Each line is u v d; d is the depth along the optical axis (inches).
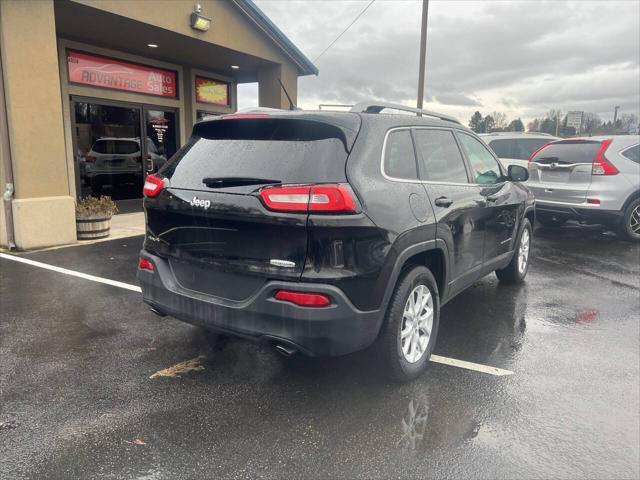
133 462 103.1
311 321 111.0
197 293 128.1
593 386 137.7
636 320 190.7
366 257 115.7
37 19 277.6
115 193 433.1
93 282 225.5
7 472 99.3
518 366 149.6
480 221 174.4
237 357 152.1
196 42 388.2
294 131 124.3
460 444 110.7
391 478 99.8
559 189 346.3
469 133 185.6
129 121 434.9
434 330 146.9
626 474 101.7
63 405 123.7
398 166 134.6
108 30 354.3
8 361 146.9
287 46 456.4
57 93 291.1
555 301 212.5
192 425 116.3
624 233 341.4
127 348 157.2
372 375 141.0
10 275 235.5
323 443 110.3
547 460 105.7
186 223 127.7
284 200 111.0
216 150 131.0
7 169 281.3
